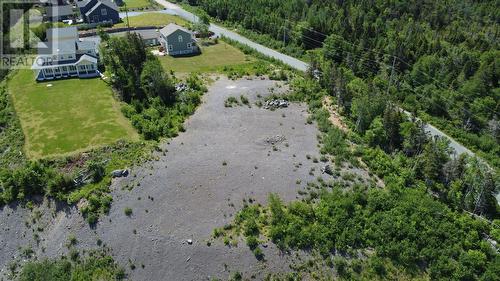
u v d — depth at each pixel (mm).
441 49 78750
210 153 50875
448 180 47312
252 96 65250
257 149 51938
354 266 37312
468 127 64562
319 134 55781
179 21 106938
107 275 37625
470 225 41500
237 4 104688
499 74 70438
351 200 42062
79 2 108250
